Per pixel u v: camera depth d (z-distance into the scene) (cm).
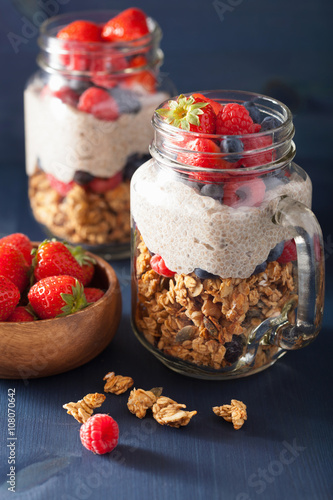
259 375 56
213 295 51
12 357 53
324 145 76
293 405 54
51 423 53
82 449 51
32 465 50
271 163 51
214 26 73
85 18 68
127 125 62
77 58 62
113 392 54
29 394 54
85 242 65
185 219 50
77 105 62
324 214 69
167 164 51
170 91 65
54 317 54
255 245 51
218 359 53
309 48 73
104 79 62
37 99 64
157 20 74
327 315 60
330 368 56
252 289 52
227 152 50
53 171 64
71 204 64
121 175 63
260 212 50
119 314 57
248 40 74
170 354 54
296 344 52
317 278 51
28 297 54
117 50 62
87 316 54
